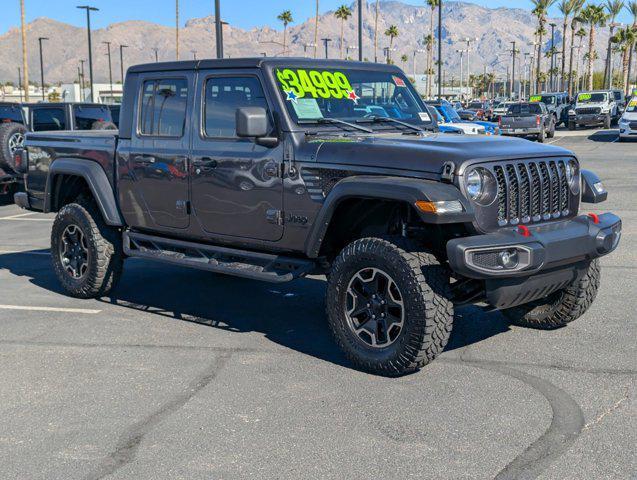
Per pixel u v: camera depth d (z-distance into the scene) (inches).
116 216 265.0
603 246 198.7
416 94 250.4
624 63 3309.5
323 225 200.1
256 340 229.3
